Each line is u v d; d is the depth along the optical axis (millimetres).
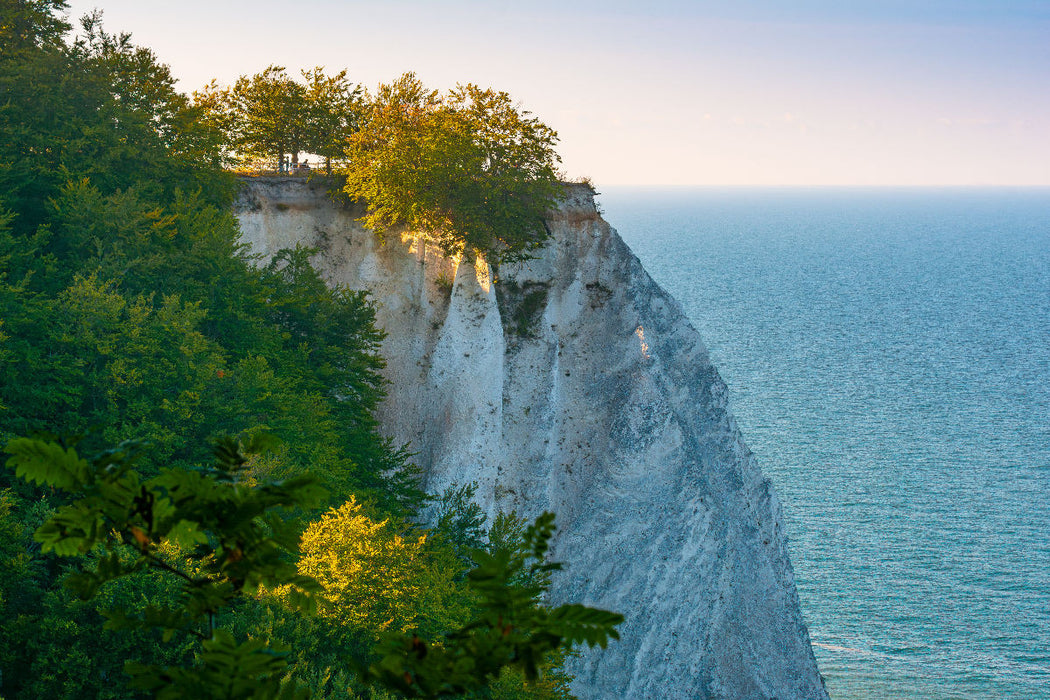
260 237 72438
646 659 75438
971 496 155375
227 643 7844
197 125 65875
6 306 44688
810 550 132750
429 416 74688
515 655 7414
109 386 45219
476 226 71438
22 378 44375
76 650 31906
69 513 7258
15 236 55719
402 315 75812
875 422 196375
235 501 7586
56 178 56062
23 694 31875
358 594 37094
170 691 7746
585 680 73938
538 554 7812
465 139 71188
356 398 68688
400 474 65688
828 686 100688
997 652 109125
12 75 56844
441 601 40031
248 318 58719
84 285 46281
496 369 75188
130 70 63406
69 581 7363
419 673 7430
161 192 62188
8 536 34562
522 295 77875
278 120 76688
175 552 33406
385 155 71188
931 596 121312
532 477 76812
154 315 51688
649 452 78625
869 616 116062
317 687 31875
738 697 78562
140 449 7539
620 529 77562
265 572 7727
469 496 67938
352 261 75562
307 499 7715
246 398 49688
